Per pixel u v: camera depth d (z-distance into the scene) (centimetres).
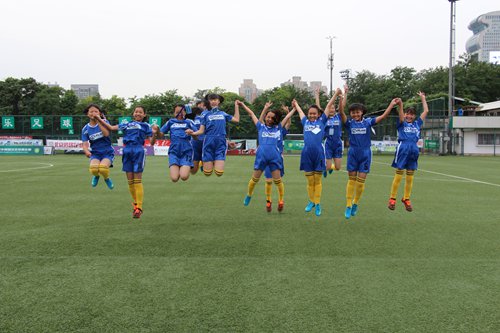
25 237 585
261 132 764
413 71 6147
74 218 725
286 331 306
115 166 1973
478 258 491
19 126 3478
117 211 796
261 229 644
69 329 309
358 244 554
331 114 870
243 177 1474
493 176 1569
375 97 5756
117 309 343
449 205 887
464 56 6375
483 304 356
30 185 1206
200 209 825
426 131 3978
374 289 389
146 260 477
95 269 444
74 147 3166
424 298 368
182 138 714
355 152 725
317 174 742
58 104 4841
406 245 550
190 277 419
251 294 375
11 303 355
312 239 580
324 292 381
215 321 322
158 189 1130
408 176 757
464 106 4353
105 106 4878
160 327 312
